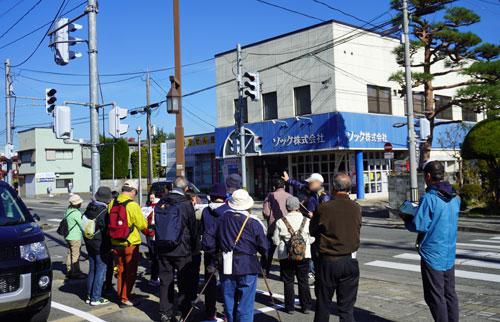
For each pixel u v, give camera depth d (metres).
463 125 27.59
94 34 11.12
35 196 52.16
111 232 7.13
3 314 5.86
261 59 29.84
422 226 4.96
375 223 18.42
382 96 29.39
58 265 11.34
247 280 5.58
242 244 5.56
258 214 22.27
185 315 6.52
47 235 18.30
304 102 27.97
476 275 8.95
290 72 28.42
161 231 6.21
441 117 34.38
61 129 10.50
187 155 36.66
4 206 7.00
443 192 5.02
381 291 7.79
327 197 7.75
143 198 33.88
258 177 31.28
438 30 21.33
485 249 11.75
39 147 54.03
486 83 20.28
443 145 33.44
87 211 7.48
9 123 22.62
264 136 29.23
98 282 7.39
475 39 20.73
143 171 50.72
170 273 6.41
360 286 8.18
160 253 6.33
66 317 6.82
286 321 6.38
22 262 6.01
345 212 5.10
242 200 5.69
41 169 54.09
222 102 32.06
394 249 12.27
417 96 32.47
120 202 7.19
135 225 7.24
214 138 34.19
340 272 5.04
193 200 7.64
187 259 6.41
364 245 13.06
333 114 25.84
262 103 29.92
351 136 26.30
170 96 10.28
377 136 27.98
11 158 22.38
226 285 5.68
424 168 5.23
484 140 18.30
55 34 11.17
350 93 27.17
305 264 6.72
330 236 5.08
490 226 16.02
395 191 19.58
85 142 10.98
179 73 10.45
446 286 5.05
